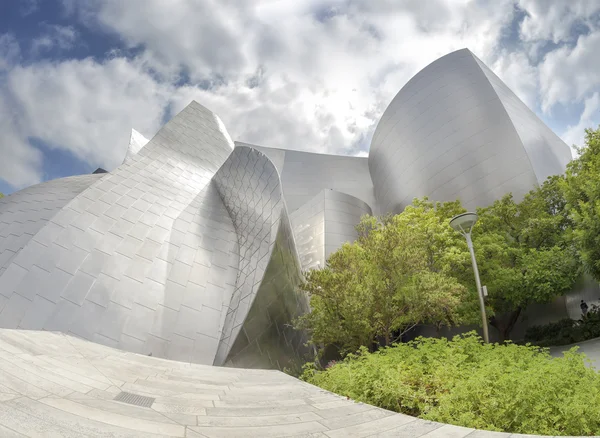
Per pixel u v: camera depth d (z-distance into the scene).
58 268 14.11
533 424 5.99
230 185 21.39
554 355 18.83
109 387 6.56
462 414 6.25
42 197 19.83
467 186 33.47
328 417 5.87
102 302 13.84
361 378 7.97
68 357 8.32
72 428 4.17
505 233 25.14
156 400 6.31
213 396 7.14
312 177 46.25
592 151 22.70
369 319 15.98
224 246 18.66
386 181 41.56
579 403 6.22
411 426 5.35
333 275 16.22
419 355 10.34
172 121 25.22
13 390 4.95
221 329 15.10
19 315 12.74
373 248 16.64
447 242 22.34
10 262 13.83
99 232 15.96
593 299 26.58
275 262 16.41
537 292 22.16
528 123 34.91
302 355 17.95
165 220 18.20
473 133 34.44
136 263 15.59
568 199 21.75
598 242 18.41
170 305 14.94
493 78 38.62
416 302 15.80
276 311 16.27
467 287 22.78
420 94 40.12
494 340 29.39
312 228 34.25
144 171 20.73
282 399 7.12
